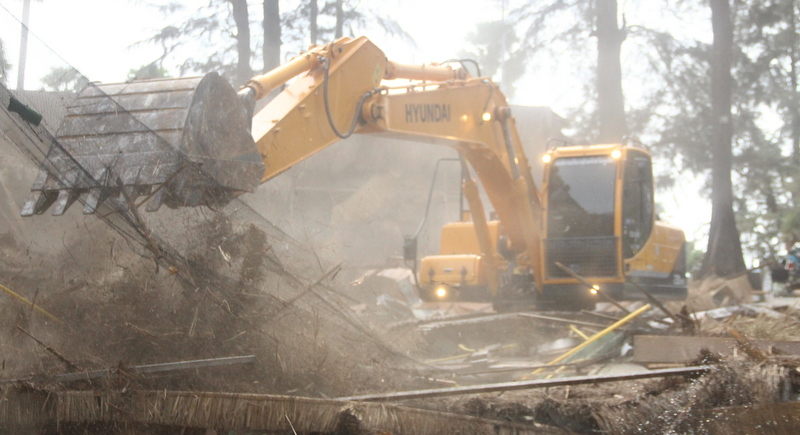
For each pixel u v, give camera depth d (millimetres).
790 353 5977
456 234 12250
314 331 5152
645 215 11172
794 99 26203
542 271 10766
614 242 10562
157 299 4566
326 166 18531
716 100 22625
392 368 5641
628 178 10961
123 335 4367
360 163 19797
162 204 4668
